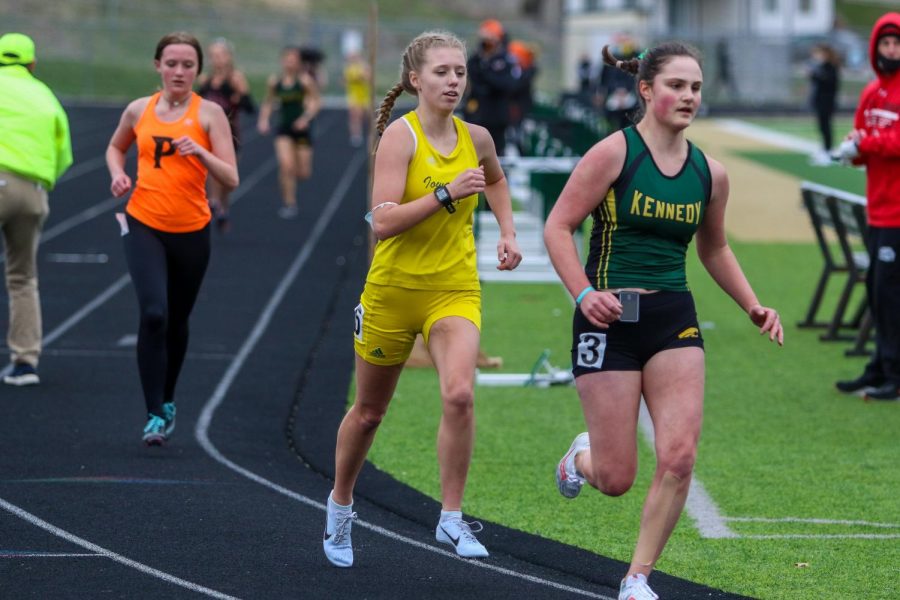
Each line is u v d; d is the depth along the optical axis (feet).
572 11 524.52
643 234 44.04
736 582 50.37
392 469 67.31
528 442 73.20
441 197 44.60
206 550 52.60
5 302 111.45
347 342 100.89
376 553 52.95
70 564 50.37
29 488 61.11
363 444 49.26
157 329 66.33
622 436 43.83
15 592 46.91
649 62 43.96
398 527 57.26
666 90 43.21
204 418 77.10
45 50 457.68
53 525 55.52
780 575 51.29
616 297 43.83
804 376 91.40
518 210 164.86
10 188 78.43
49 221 169.17
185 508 58.70
